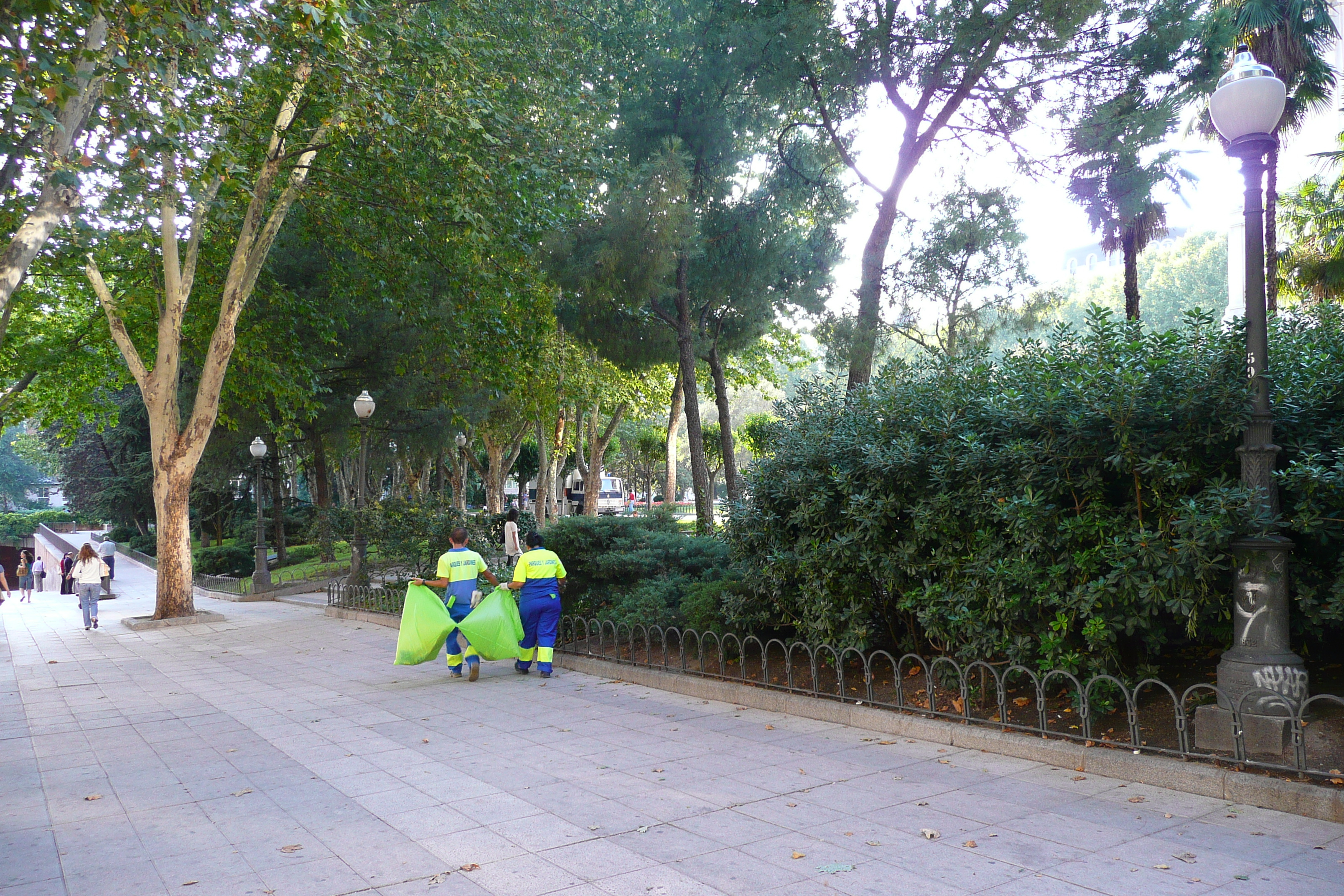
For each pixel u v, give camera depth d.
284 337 20.41
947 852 4.10
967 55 12.34
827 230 16.77
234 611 20.27
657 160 13.29
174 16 8.38
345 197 16.84
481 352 18.67
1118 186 12.36
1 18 7.16
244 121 14.66
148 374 17.19
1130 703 5.27
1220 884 3.62
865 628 7.25
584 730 7.02
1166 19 11.51
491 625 9.50
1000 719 6.00
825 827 4.50
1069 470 6.08
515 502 52.78
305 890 3.84
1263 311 5.25
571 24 17.41
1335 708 5.32
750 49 13.12
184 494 17.42
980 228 13.24
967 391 7.18
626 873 3.95
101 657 12.91
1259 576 5.04
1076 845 4.13
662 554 11.05
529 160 14.96
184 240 18.17
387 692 9.07
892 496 6.91
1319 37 17.34
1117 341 6.38
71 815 5.08
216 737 7.16
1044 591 5.91
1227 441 5.74
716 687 8.09
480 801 5.14
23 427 92.25
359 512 17.83
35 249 8.10
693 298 16.41
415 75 13.78
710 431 47.66
